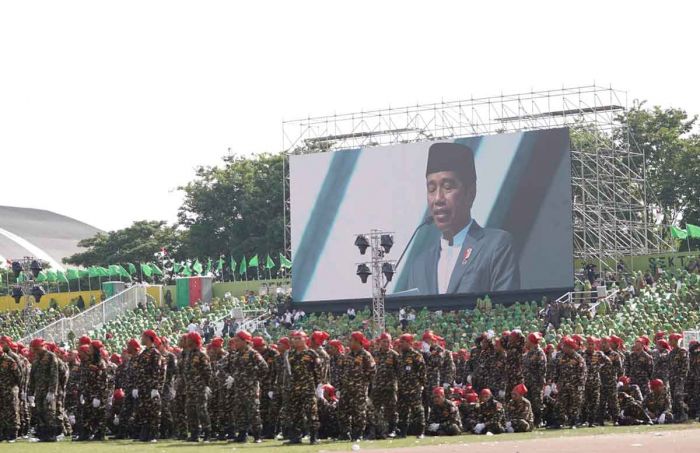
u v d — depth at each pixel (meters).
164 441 34.72
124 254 128.12
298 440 32.28
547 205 77.69
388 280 70.00
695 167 108.06
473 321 75.06
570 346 37.66
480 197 79.50
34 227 173.00
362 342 33.38
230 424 34.41
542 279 77.50
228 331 84.38
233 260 111.25
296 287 84.69
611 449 26.06
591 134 92.12
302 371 32.25
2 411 35.53
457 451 26.77
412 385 34.06
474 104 87.94
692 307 71.81
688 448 25.72
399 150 82.12
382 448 28.72
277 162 118.50
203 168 121.12
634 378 41.59
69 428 38.25
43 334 84.69
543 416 37.97
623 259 84.94
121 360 39.38
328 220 84.06
